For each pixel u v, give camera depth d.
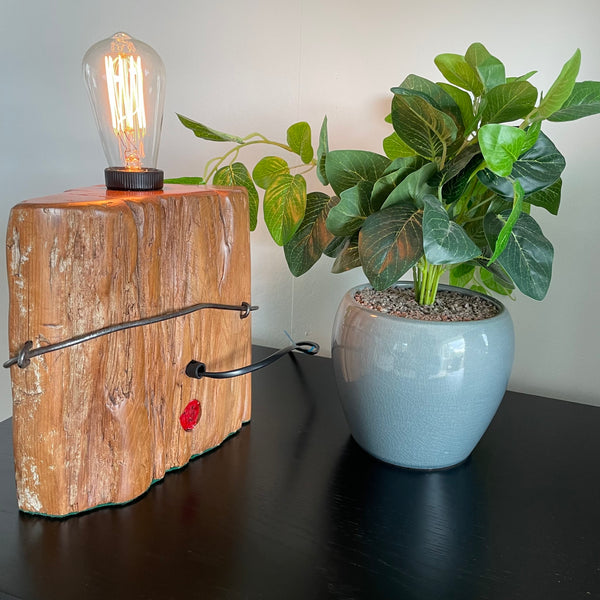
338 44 0.83
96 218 0.49
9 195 1.11
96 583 0.46
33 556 0.49
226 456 0.64
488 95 0.54
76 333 0.50
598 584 0.47
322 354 0.95
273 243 0.93
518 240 0.57
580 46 0.73
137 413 0.55
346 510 0.56
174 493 0.58
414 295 0.67
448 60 0.62
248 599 0.45
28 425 0.51
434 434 0.59
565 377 0.83
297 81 0.87
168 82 0.95
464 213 0.64
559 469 0.64
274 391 0.80
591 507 0.57
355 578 0.47
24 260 0.48
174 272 0.57
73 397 0.51
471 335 0.56
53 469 0.52
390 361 0.57
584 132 0.75
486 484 0.60
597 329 0.80
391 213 0.56
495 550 0.51
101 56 0.61
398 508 0.56
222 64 0.91
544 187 0.56
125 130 0.64
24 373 0.50
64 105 1.02
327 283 0.92
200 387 0.62
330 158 0.60
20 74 1.04
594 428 0.72
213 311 0.62
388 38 0.81
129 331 0.53
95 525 0.53
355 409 0.62
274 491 0.58
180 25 0.92
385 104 0.83
